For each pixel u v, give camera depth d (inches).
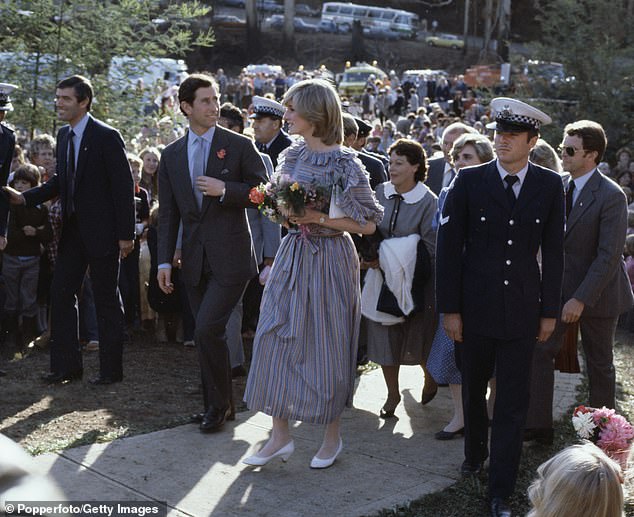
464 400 190.4
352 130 250.8
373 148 666.2
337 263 189.0
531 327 176.9
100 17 507.2
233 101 1505.9
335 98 185.0
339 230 188.2
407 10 2753.4
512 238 177.0
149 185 359.6
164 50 546.3
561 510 103.4
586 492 102.4
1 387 250.1
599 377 223.0
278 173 186.5
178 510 170.6
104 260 252.7
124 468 189.6
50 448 199.0
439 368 218.8
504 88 1024.9
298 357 186.9
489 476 177.5
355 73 1681.8
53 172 337.1
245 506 173.8
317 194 181.2
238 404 239.9
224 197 205.9
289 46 2310.5
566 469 104.5
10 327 311.1
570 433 225.3
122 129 516.4
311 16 2635.3
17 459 52.7
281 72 1750.7
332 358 187.2
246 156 212.8
